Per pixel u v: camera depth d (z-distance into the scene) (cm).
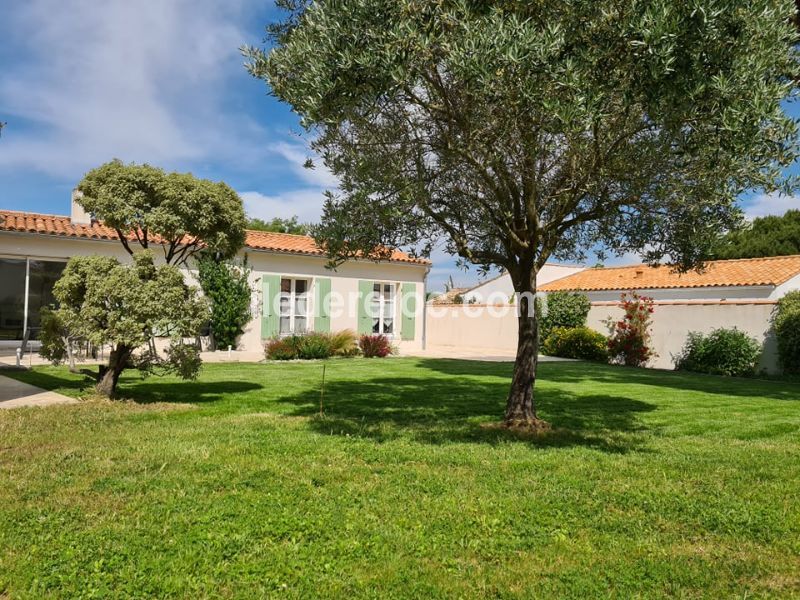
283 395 962
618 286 2338
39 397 862
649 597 315
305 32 582
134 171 880
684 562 356
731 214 653
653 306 1861
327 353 1734
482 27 512
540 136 588
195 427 683
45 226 1483
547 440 666
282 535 375
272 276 1800
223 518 399
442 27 533
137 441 604
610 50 516
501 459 569
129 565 329
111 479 475
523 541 379
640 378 1398
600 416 841
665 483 503
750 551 374
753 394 1122
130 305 777
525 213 709
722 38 488
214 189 920
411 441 640
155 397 910
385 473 513
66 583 308
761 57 502
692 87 484
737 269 2116
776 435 732
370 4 514
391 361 1680
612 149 613
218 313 1670
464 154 602
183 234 897
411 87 572
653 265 797
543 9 554
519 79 510
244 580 317
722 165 556
